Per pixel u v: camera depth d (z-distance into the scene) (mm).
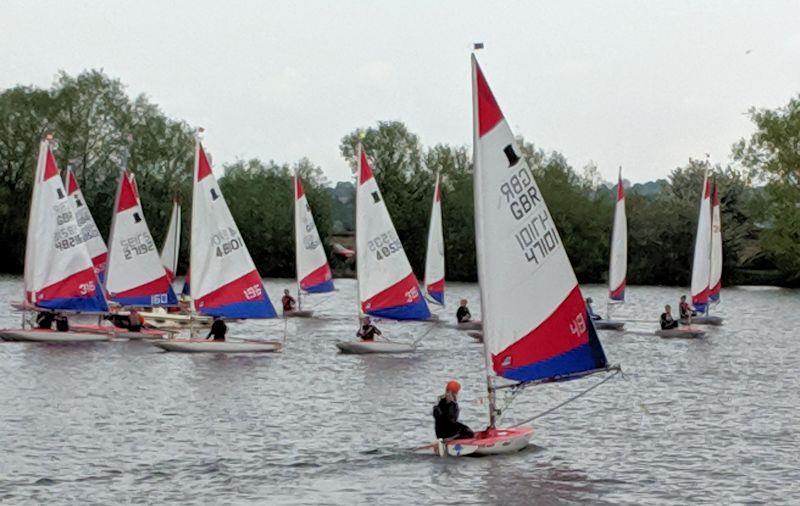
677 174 150750
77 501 23719
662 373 46906
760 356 54656
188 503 23703
